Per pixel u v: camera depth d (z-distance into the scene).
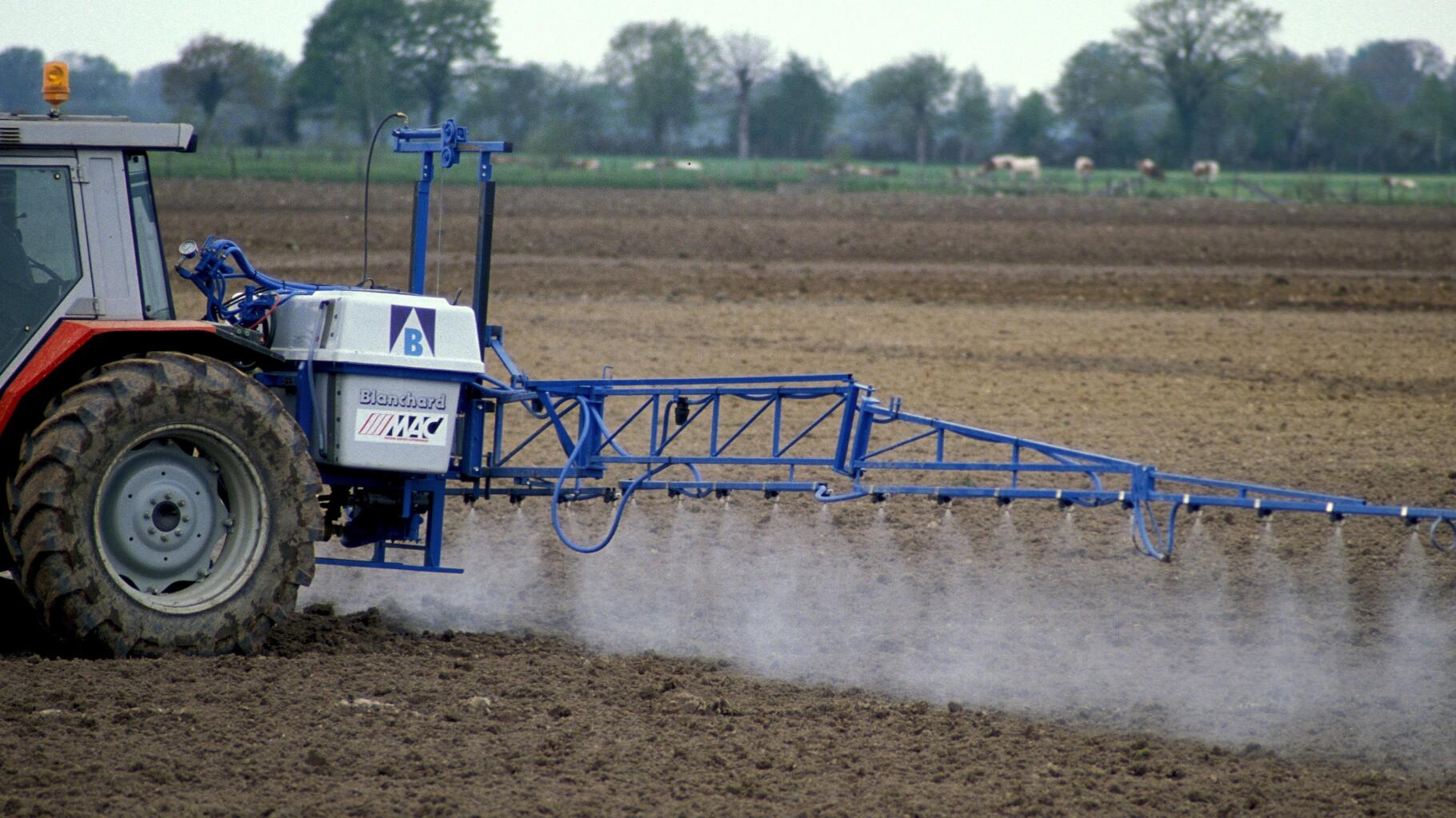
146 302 20.22
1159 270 92.69
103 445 18.64
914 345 58.84
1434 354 59.19
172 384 19.09
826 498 22.16
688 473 34.91
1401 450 39.16
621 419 40.84
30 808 14.35
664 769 16.56
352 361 20.69
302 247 89.06
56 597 18.44
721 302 72.38
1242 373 53.50
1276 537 29.81
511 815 14.90
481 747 16.91
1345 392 49.62
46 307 19.42
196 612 19.42
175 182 144.62
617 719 18.34
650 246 98.06
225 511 20.12
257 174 160.75
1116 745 18.31
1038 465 20.77
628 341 57.34
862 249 100.88
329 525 22.97
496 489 23.27
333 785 15.47
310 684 18.73
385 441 21.14
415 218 23.50
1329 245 109.06
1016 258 98.50
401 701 18.39
